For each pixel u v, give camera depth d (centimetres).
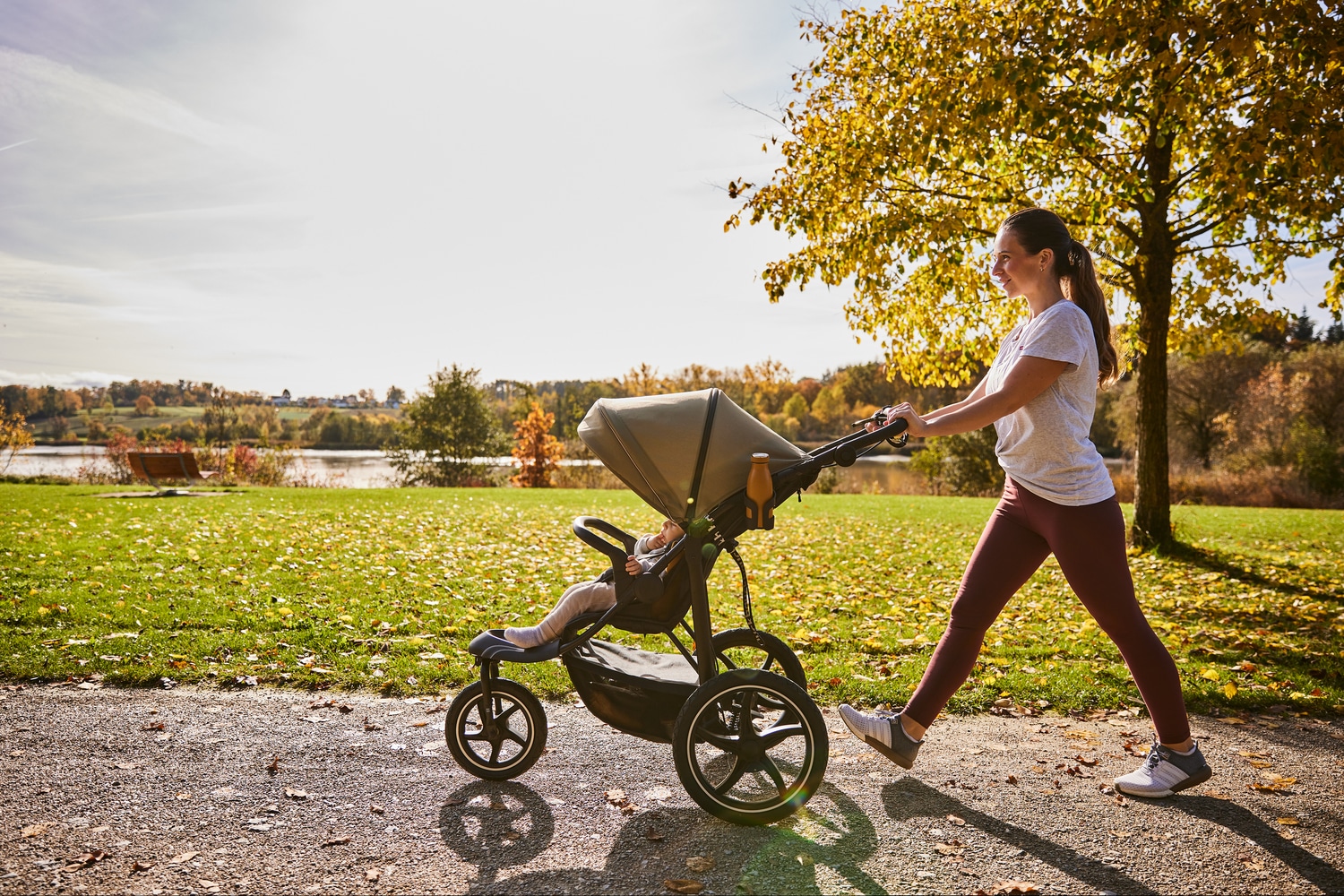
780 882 269
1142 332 1015
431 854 286
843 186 963
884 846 295
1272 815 319
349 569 778
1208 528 1279
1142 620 319
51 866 270
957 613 332
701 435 319
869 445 321
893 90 932
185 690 450
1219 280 1016
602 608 346
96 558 767
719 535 328
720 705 328
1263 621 665
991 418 305
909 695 460
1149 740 404
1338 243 880
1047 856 287
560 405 5941
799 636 577
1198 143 859
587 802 330
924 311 1111
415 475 3594
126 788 331
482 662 338
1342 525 1311
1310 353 3341
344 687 461
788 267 1024
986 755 383
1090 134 798
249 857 280
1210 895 262
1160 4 718
